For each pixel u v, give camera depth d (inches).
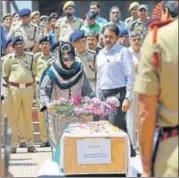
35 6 1540.4
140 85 337.7
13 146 878.4
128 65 709.3
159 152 336.5
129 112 779.4
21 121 895.1
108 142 526.3
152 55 335.0
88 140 524.4
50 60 858.8
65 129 561.3
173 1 348.8
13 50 900.0
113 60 713.6
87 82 659.4
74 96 634.2
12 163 794.8
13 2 1435.8
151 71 335.9
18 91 888.3
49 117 642.8
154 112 336.8
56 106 622.8
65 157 523.5
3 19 1107.3
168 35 334.0
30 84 894.4
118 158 525.7
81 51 846.5
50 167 541.3
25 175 707.4
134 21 989.8
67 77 647.8
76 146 523.8
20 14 1055.6
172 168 329.4
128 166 526.6
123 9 1630.2
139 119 340.2
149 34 340.8
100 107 623.5
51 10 1610.5
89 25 1029.8
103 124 585.3
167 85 335.3
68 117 633.6
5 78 891.4
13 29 1064.8
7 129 394.0
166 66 333.4
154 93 336.5
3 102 884.0
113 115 706.8
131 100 716.0
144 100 338.0
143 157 338.3
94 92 663.8
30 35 1061.1
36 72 892.6
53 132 641.0
